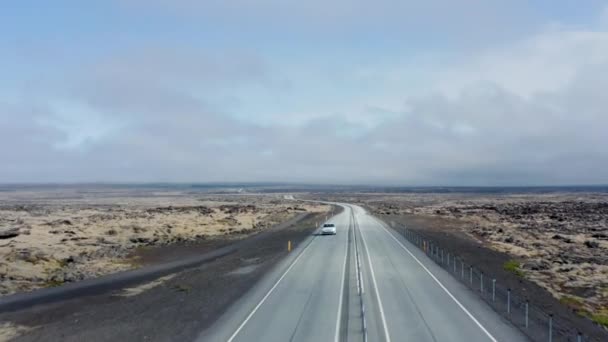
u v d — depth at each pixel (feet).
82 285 108.58
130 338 66.49
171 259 150.41
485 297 87.56
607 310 88.58
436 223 286.05
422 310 77.51
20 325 76.43
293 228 252.01
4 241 160.86
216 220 281.13
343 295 88.84
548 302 89.45
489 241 201.36
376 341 61.77
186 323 72.95
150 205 481.46
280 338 63.87
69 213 331.98
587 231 244.01
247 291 94.73
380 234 209.87
